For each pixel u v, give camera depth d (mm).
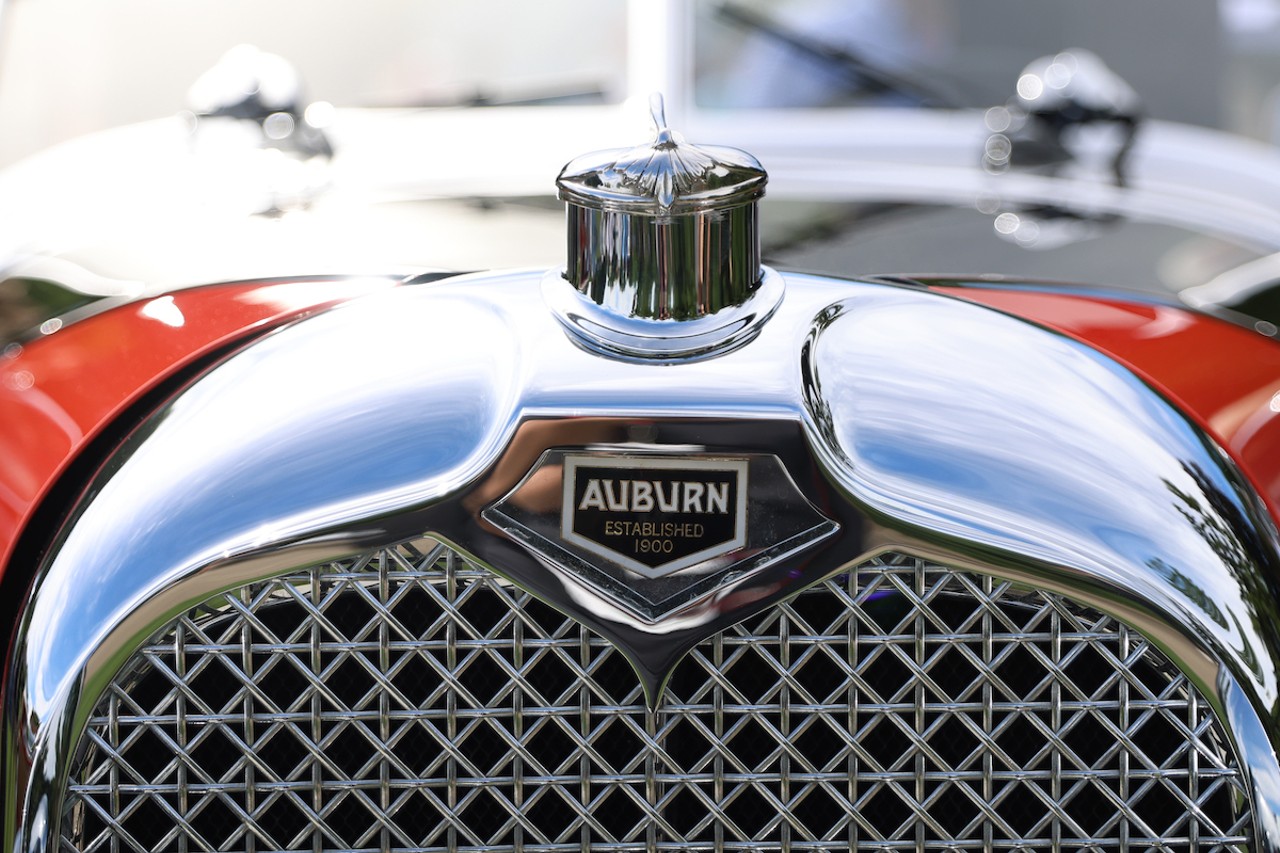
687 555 1428
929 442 1492
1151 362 1892
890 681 1515
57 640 1483
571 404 1430
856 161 2678
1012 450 1510
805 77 2805
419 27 2791
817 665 1510
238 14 2850
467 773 1505
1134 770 1515
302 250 2066
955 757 1541
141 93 2861
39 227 2404
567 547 1426
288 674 1521
